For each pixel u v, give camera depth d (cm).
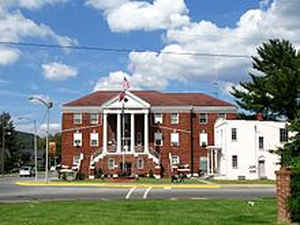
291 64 6569
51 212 2075
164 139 8131
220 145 7069
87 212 2075
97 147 8075
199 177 7325
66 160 8062
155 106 8162
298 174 1631
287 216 1658
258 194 3459
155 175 7594
